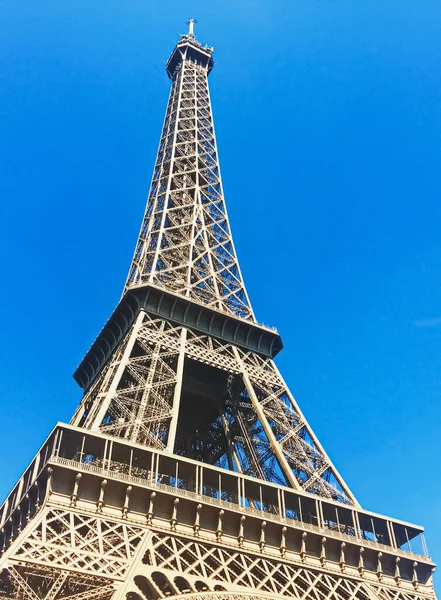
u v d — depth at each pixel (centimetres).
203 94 13762
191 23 15850
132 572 4628
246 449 7919
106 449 5547
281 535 5934
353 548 6306
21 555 4319
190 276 9200
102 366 8438
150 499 5366
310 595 5641
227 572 5228
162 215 10144
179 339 7988
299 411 7975
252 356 8681
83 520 4950
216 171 11869
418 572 6650
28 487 5441
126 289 8706
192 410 8975
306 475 7012
